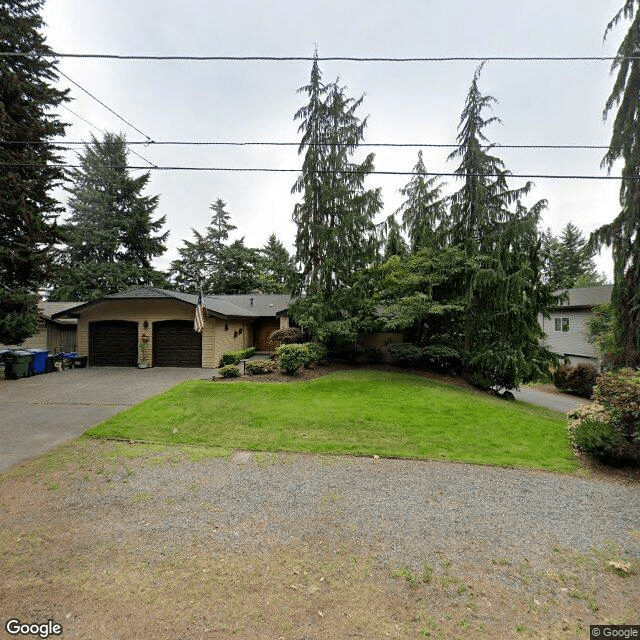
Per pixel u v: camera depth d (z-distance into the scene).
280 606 2.54
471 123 12.21
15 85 11.82
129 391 9.82
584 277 38.03
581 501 4.26
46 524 3.54
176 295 14.63
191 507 3.93
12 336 11.87
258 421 7.03
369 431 6.63
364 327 12.95
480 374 12.32
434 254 12.78
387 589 2.73
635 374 6.08
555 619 2.48
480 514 3.92
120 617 2.42
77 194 26.61
